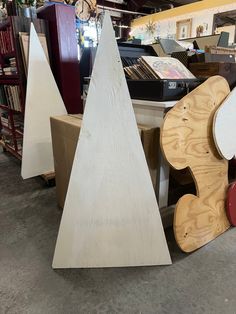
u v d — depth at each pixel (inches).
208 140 53.1
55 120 63.2
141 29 231.8
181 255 52.7
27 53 81.7
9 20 80.4
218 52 72.6
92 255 48.7
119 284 45.6
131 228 47.7
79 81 93.7
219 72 57.4
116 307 41.1
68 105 93.4
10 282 46.1
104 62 42.6
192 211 52.1
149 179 46.3
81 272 48.6
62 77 88.8
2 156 119.7
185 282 45.9
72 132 55.4
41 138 87.5
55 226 63.9
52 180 87.8
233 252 53.5
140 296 43.1
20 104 92.0
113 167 45.3
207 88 50.3
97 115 43.9
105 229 47.5
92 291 44.2
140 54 74.7
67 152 60.2
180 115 47.4
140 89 53.8
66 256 48.6
